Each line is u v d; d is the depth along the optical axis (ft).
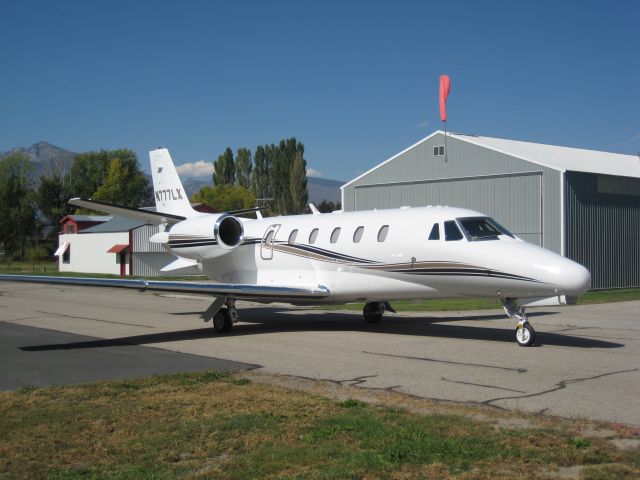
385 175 112.37
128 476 18.76
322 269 53.16
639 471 18.48
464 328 53.78
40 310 72.49
